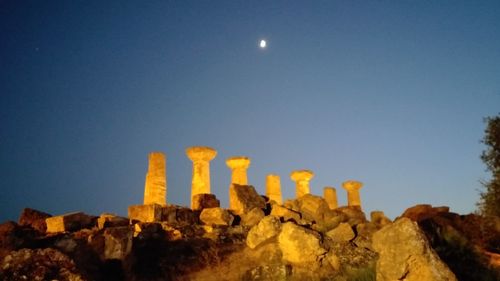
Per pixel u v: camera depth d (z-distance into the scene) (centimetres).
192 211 2038
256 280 1262
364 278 1180
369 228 1778
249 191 2330
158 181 2373
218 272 1346
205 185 2620
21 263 929
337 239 1553
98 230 1557
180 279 1306
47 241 1417
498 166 1234
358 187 3566
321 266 1342
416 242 983
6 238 1373
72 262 986
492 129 1263
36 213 1962
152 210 1873
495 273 1134
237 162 2897
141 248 1518
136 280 1302
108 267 1318
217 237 1698
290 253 1374
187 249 1545
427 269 951
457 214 1777
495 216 1255
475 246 1323
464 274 1153
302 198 2406
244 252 1523
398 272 977
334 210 2483
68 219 1733
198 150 2658
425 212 1997
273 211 2136
